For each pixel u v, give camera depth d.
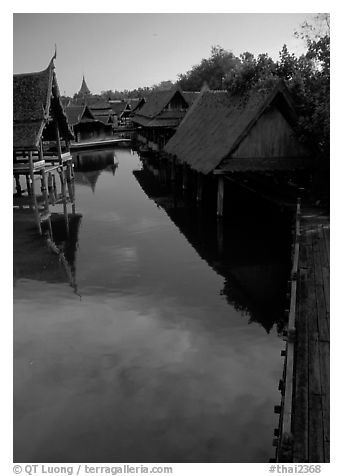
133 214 23.77
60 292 13.75
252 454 7.10
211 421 7.84
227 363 9.67
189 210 24.22
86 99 81.12
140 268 15.70
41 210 25.20
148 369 9.50
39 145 26.94
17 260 16.81
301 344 8.40
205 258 16.66
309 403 6.83
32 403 8.55
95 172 39.81
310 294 10.48
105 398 8.60
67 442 7.54
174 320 11.76
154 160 45.69
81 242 19.00
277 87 18.41
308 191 21.39
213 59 68.88
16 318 12.07
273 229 20.14
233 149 19.31
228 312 12.19
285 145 19.55
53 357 10.09
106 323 11.67
